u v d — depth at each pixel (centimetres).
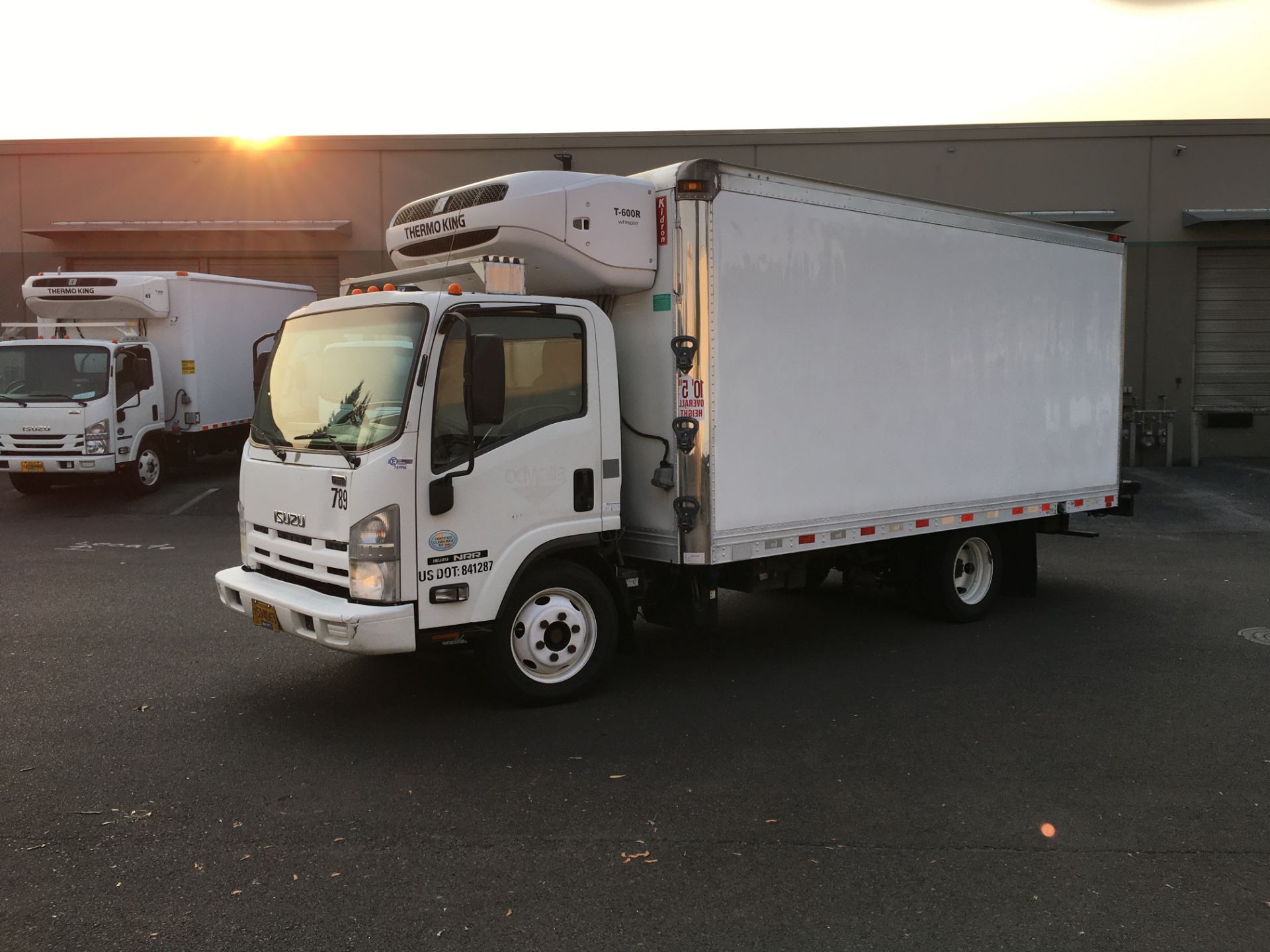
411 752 483
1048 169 1833
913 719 540
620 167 1855
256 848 381
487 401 470
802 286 591
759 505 575
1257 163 1820
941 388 688
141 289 1412
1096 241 822
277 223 1836
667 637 724
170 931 323
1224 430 1870
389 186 1872
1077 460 820
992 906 344
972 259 705
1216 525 1282
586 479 543
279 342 569
